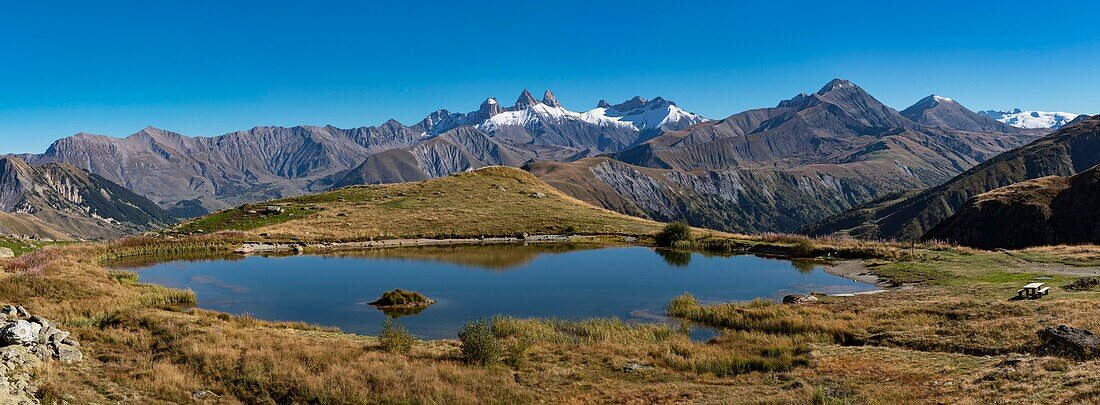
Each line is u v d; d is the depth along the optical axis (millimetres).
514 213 128750
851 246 78625
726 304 45250
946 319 33781
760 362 27422
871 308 38844
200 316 38094
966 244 145750
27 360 23391
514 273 66688
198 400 22531
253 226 113625
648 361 28484
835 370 25484
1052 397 18375
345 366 26422
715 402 21922
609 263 75688
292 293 54375
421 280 61656
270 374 25125
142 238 93312
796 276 62750
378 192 153875
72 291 43125
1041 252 66375
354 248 96312
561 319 42375
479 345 28172
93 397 21516
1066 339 25391
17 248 75750
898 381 23156
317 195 150750
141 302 43625
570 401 23078
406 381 24578
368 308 47531
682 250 91875
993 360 24766
